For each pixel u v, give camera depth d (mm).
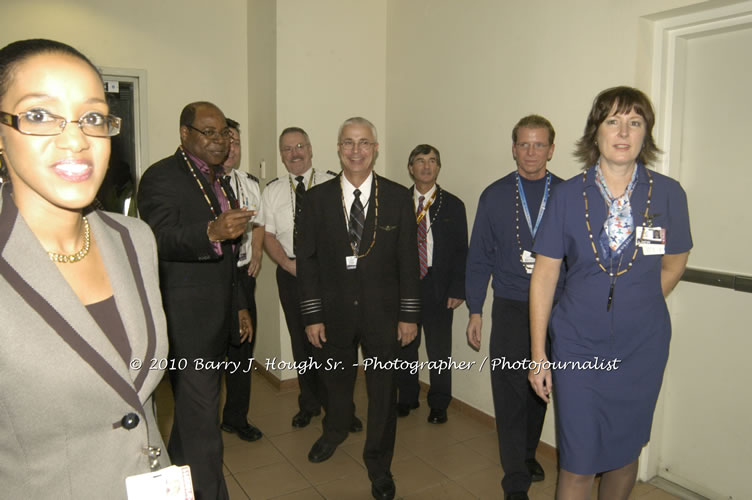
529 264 2385
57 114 757
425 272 3176
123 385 826
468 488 2531
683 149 2424
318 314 2479
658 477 2613
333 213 2391
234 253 2121
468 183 3328
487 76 3129
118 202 3906
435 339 3213
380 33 3992
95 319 866
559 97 2697
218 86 4121
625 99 1646
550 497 2449
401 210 2402
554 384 1856
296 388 3895
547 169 2793
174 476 829
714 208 2326
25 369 729
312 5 3713
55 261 831
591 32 2518
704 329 2385
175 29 3943
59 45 787
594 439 1760
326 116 3842
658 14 2260
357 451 2904
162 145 3984
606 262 1721
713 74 2283
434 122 3580
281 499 2445
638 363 1750
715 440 2381
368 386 2420
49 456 772
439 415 3268
